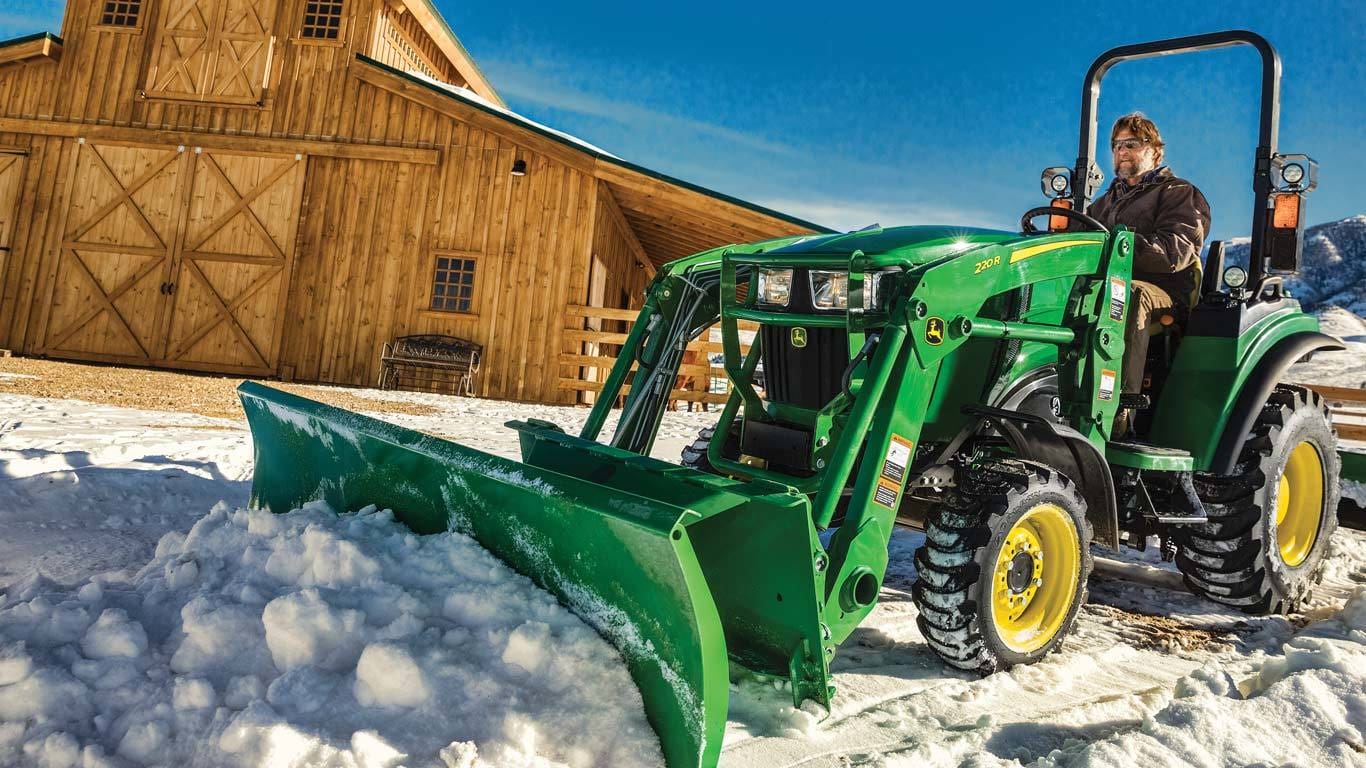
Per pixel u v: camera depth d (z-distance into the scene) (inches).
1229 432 126.6
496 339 497.7
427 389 502.6
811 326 107.1
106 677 67.4
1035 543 101.7
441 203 508.1
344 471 103.3
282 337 508.1
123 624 71.6
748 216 453.1
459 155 509.4
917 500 127.6
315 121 519.2
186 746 61.6
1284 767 65.4
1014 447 114.0
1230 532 127.2
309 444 107.7
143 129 529.3
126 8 540.7
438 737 64.0
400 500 96.7
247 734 60.1
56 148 534.6
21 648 68.4
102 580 95.2
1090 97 157.4
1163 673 101.4
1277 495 130.4
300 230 513.3
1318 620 126.8
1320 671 80.5
